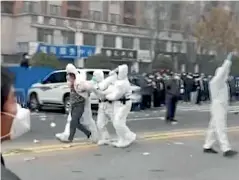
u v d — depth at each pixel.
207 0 51.38
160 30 52.78
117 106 9.54
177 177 7.04
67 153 8.84
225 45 45.91
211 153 8.98
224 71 8.59
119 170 7.50
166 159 8.41
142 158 8.46
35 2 49.72
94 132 9.94
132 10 58.72
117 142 9.80
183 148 9.52
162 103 21.09
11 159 8.18
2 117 1.50
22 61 20.64
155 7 51.84
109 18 56.69
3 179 1.48
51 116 16.44
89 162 8.06
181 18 55.75
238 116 17.55
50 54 35.41
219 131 8.77
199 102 24.59
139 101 19.03
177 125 13.81
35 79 20.30
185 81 24.77
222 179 6.96
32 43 45.38
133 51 54.94
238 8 49.44
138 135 11.19
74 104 9.77
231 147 9.77
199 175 7.19
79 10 53.81
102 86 9.59
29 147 9.30
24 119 1.54
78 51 42.84
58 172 7.29
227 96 8.80
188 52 51.31
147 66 55.78
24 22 48.50
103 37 53.78
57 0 51.62
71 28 49.53
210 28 46.75
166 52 55.62
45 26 48.62
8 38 49.03
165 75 21.03
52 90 17.89
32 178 6.84
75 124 9.84
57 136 10.11
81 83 9.59
